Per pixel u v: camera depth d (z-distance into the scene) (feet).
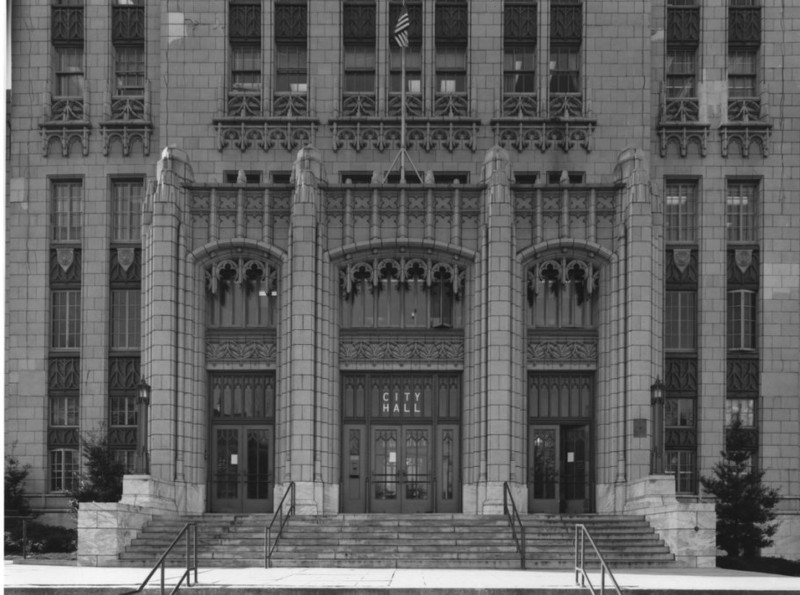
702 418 124.67
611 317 110.63
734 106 130.52
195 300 111.45
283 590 63.00
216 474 112.78
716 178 129.08
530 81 129.90
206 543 89.15
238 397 113.80
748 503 105.19
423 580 68.85
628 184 110.73
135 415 126.31
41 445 126.52
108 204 129.39
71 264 129.59
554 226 111.96
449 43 129.49
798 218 128.77
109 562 85.10
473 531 93.09
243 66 130.41
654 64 130.72
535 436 113.39
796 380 126.52
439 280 113.91
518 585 64.69
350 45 129.80
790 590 62.75
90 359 126.62
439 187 112.16
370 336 113.39
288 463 107.34
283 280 111.24
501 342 107.65
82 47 132.77
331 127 127.34
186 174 112.88
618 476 107.14
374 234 111.34
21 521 114.83
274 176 127.24
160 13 130.52
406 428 113.70
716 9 130.93
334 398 111.14
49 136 130.52
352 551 86.69
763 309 127.44
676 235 129.18
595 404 112.57
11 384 127.54
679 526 87.51
